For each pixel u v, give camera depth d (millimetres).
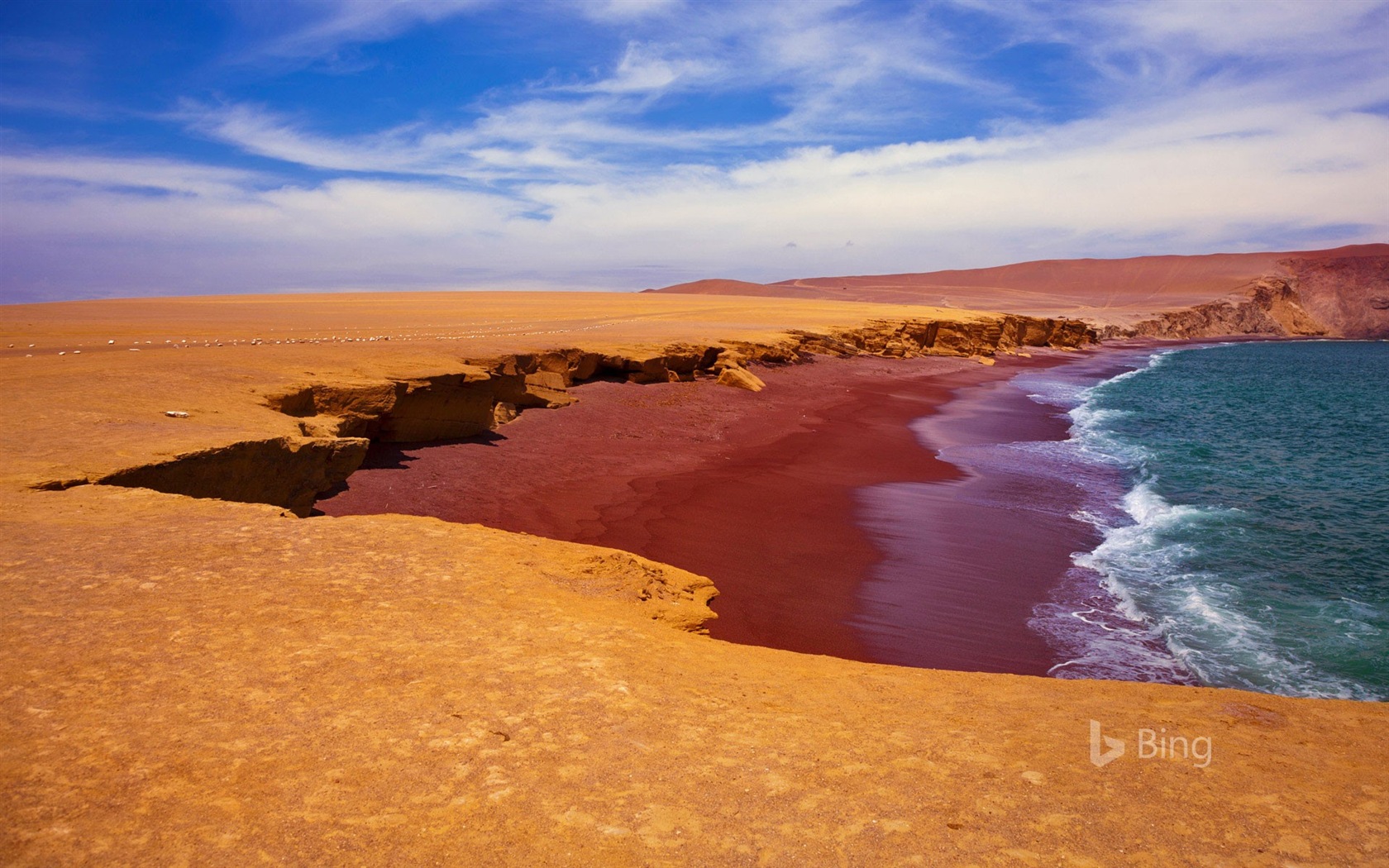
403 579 7273
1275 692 10391
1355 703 5812
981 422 34406
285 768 4207
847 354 57250
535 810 3990
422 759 4395
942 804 4211
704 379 38562
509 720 4910
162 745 4312
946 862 3691
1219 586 14234
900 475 22641
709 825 3955
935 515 18562
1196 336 161625
